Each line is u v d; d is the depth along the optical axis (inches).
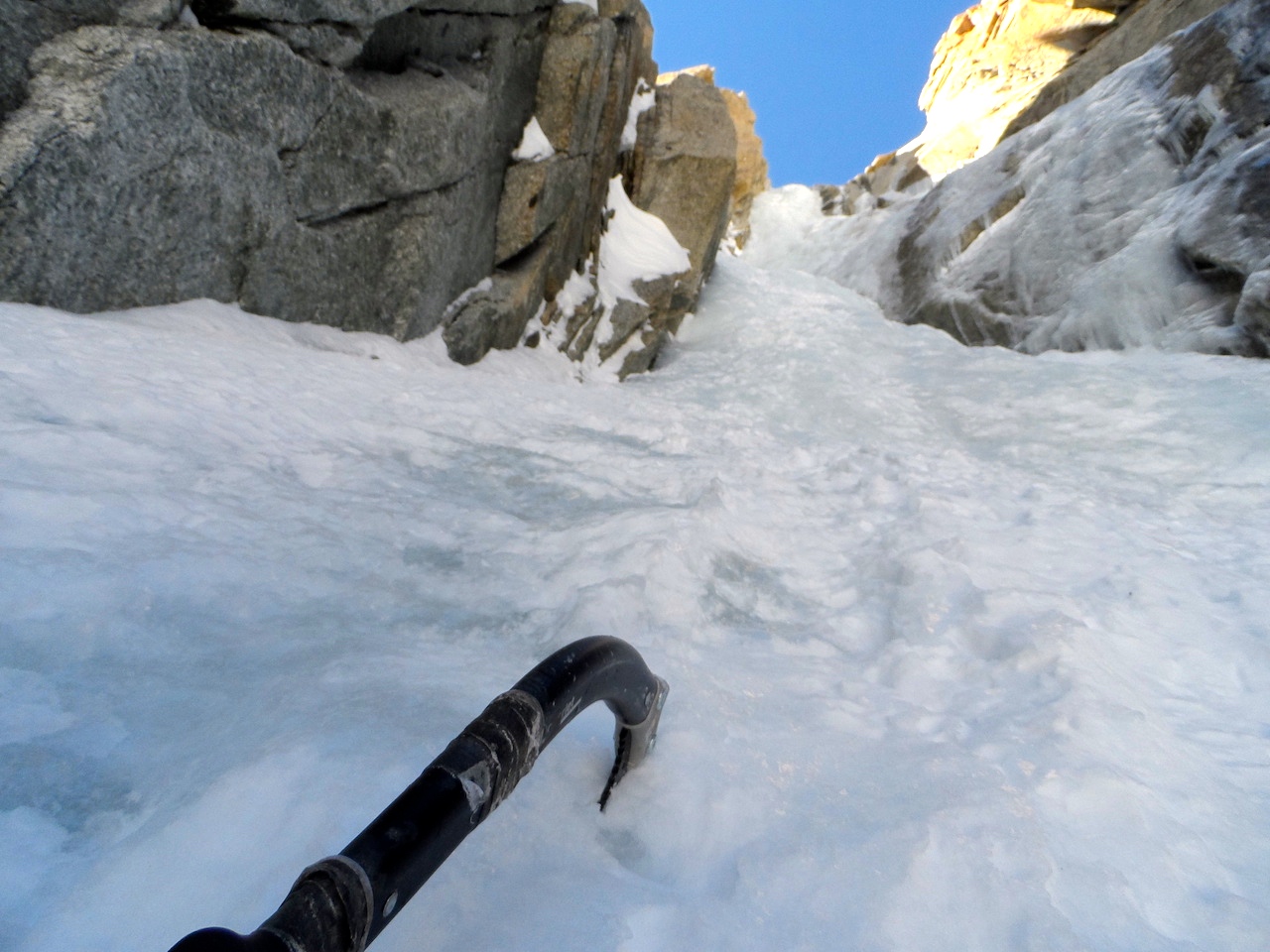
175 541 92.8
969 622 103.4
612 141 434.3
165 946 43.9
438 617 92.5
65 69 194.1
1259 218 346.0
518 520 131.2
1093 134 467.2
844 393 392.5
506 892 48.5
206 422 138.3
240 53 221.3
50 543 84.6
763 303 548.7
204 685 70.1
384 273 291.0
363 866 30.4
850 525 151.9
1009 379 373.4
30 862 49.7
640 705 55.6
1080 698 82.3
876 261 638.5
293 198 248.8
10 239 184.5
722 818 58.1
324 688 68.6
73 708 64.2
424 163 289.0
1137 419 299.4
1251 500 219.5
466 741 37.4
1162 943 51.5
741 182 869.2
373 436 165.5
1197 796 70.0
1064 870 56.7
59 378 134.6
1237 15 411.5
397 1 261.7
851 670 94.1
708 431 241.6
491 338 358.9
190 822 51.3
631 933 46.6
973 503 170.9
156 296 218.1
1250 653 106.4
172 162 211.2
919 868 53.4
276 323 252.4
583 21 367.2
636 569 108.8
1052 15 819.4
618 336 442.3
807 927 49.0
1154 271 382.3
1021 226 478.9
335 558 101.7
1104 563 135.7
